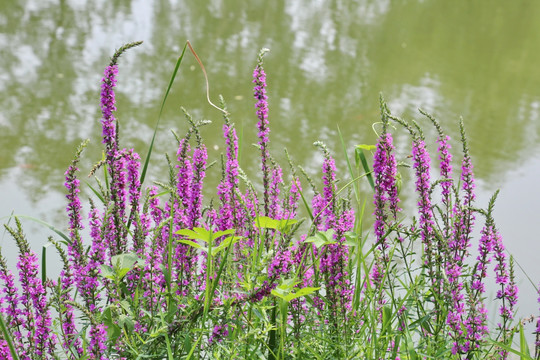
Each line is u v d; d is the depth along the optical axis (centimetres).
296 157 1114
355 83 1480
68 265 438
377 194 503
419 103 1391
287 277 443
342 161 1116
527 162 1177
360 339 477
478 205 1034
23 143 1116
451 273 468
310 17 1997
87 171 1052
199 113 1253
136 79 1406
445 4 2344
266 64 1544
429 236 506
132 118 1221
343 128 1239
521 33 2030
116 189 497
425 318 479
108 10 1900
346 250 478
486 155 1198
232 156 520
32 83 1369
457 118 1330
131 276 457
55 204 955
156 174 1022
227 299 418
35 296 418
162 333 404
